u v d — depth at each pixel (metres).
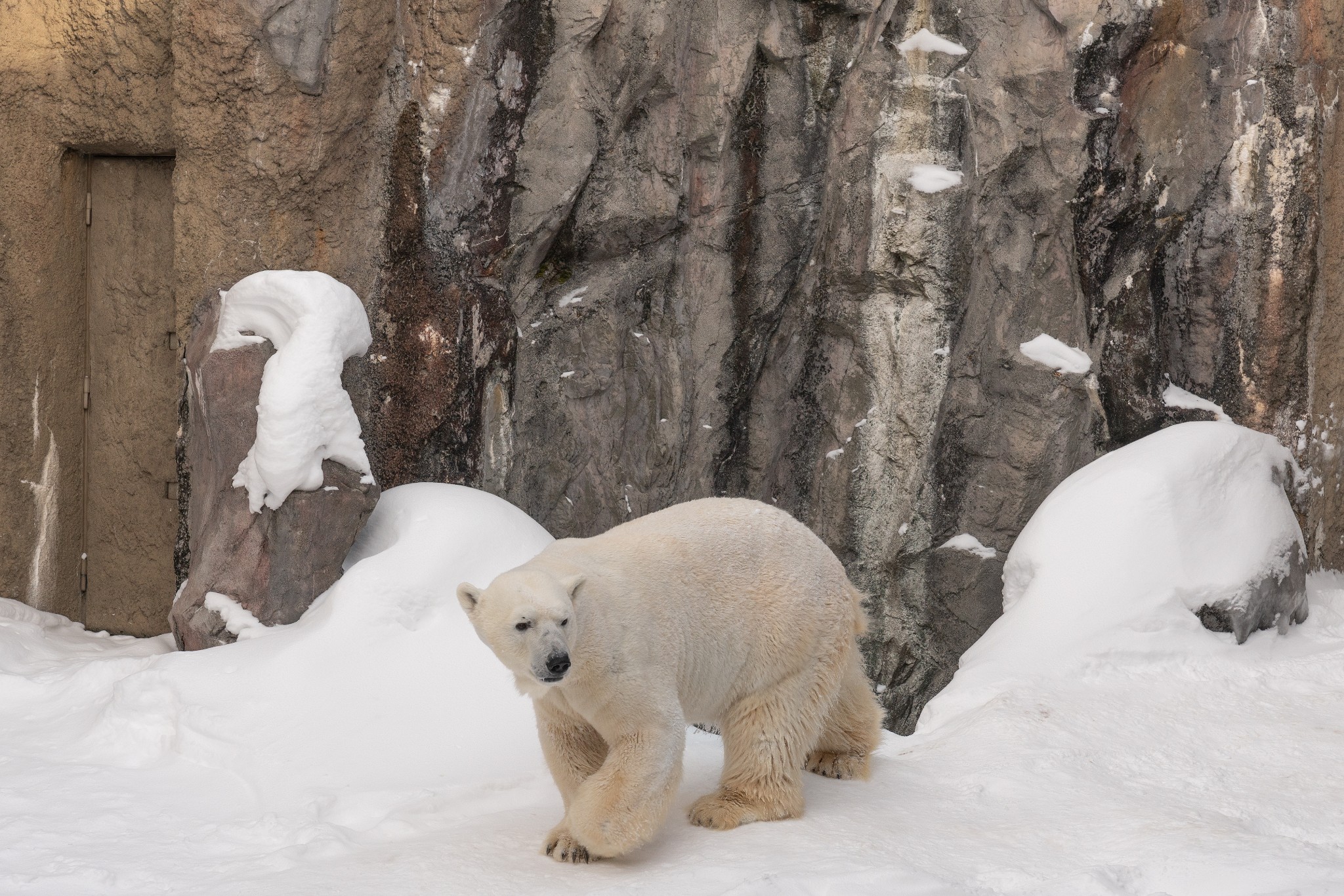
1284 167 12.02
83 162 12.04
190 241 11.30
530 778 7.55
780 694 6.61
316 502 9.26
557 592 5.56
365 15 11.20
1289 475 11.47
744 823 6.42
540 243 12.07
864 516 12.59
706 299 12.64
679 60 12.11
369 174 11.55
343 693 8.31
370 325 11.38
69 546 12.24
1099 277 12.07
